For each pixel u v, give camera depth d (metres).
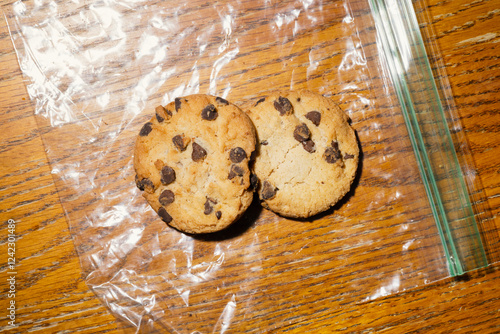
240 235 0.28
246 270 0.28
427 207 0.28
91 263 0.28
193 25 0.29
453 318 0.28
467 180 0.29
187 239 0.28
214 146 0.26
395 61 0.28
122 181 0.28
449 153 0.28
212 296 0.28
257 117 0.27
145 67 0.28
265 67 0.29
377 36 0.29
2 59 0.28
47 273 0.28
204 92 0.28
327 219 0.28
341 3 0.29
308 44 0.29
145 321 0.28
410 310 0.28
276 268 0.28
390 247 0.28
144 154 0.26
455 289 0.28
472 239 0.28
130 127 0.28
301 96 0.27
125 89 0.28
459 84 0.29
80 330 0.28
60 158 0.28
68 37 0.28
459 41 0.29
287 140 0.27
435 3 0.29
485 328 0.28
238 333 0.28
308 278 0.28
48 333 0.28
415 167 0.28
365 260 0.28
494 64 0.29
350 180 0.27
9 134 0.28
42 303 0.28
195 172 0.26
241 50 0.29
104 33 0.28
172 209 0.26
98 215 0.28
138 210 0.28
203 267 0.28
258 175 0.26
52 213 0.28
